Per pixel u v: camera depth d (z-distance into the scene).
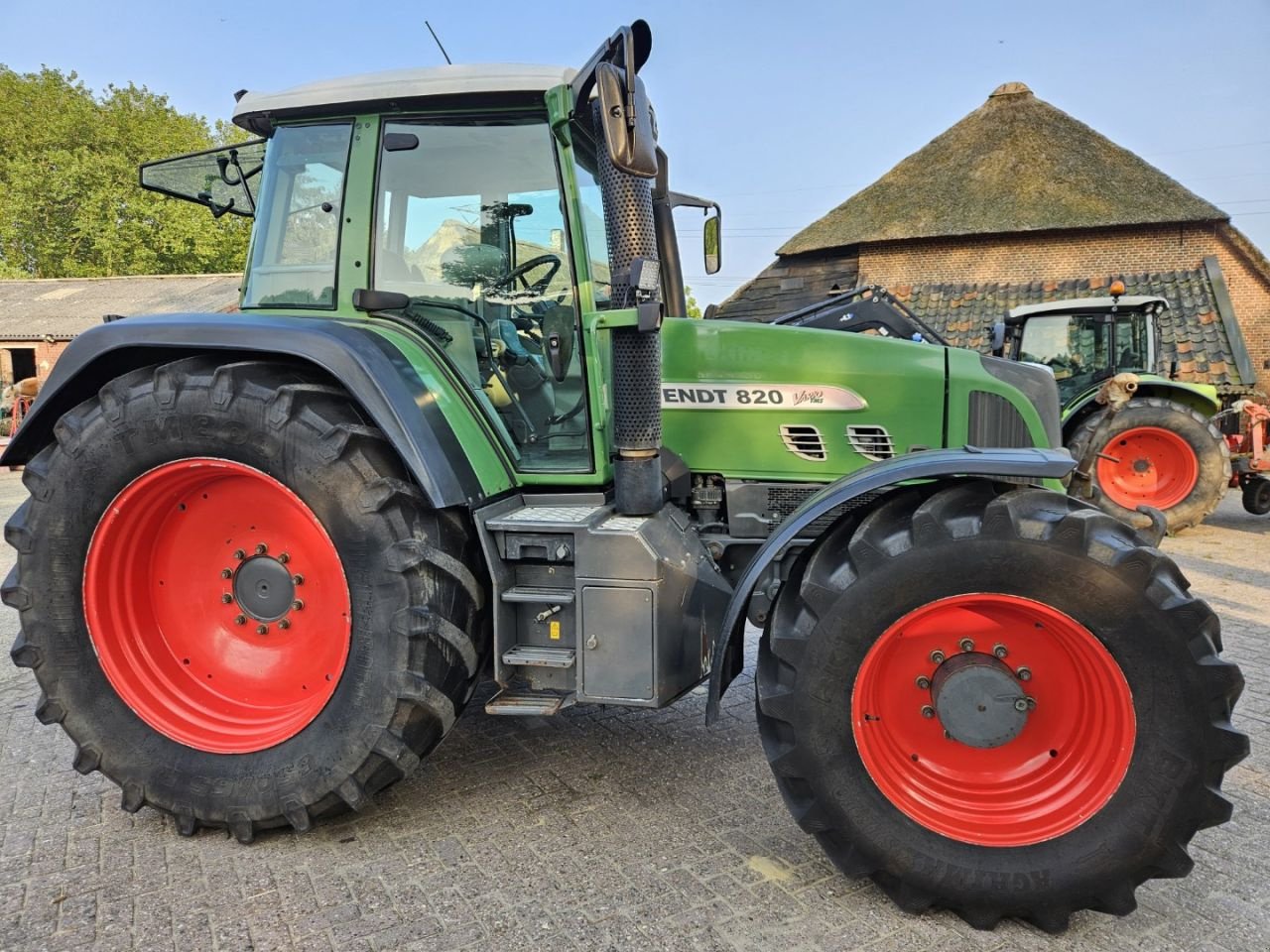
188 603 2.79
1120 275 15.09
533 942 2.05
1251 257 14.73
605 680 2.46
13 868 2.42
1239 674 1.99
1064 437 7.98
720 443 3.09
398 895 2.26
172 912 2.20
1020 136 17.03
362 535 2.40
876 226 16.48
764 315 17.83
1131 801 2.02
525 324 2.81
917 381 3.03
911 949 2.03
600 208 3.02
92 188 31.33
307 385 2.49
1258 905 2.19
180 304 23.41
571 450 2.79
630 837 2.55
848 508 2.74
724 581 2.72
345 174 2.82
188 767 2.56
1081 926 2.12
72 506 2.62
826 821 2.19
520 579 2.61
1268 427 8.70
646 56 2.30
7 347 22.41
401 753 2.43
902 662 2.25
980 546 2.08
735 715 3.50
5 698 3.80
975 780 2.21
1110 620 2.02
